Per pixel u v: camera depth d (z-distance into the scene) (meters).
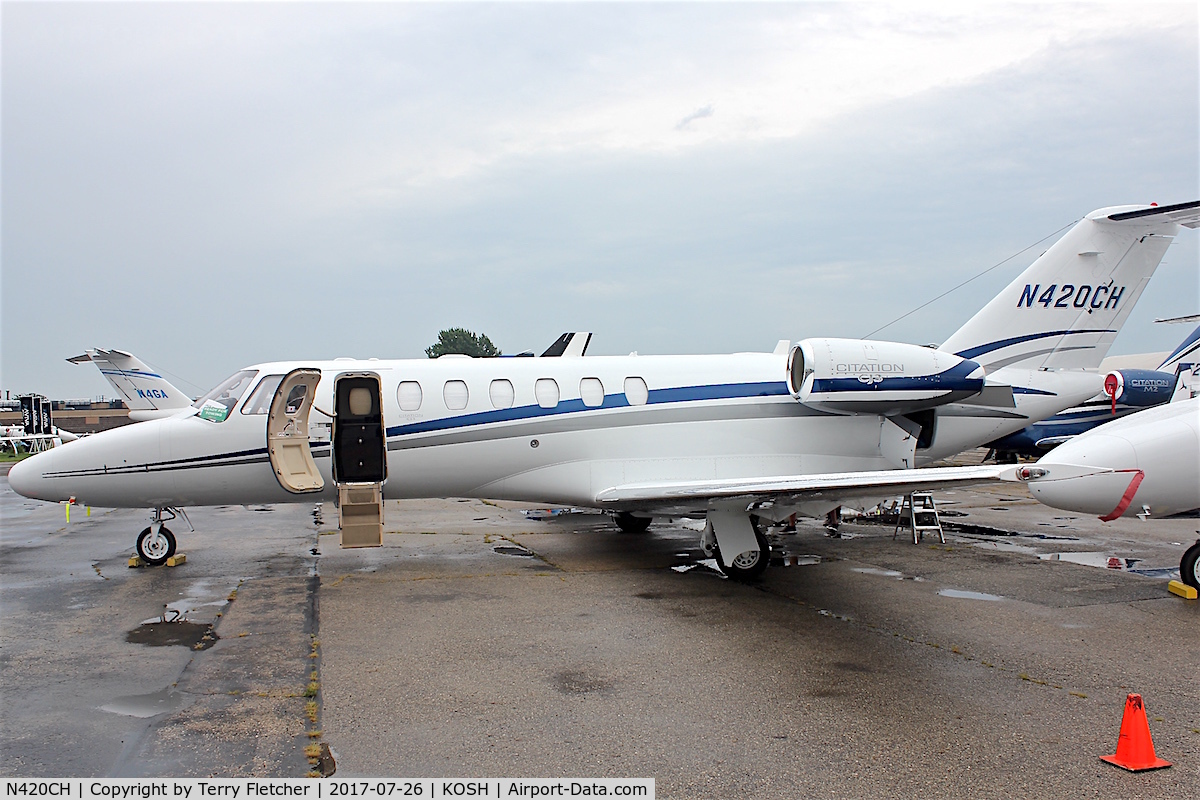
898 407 11.85
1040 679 6.60
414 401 11.12
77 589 10.00
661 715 5.81
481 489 11.62
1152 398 21.89
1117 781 4.79
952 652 7.34
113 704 6.03
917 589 9.93
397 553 12.57
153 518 11.51
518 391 11.45
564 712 5.87
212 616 8.63
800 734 5.47
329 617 8.59
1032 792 4.65
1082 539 13.70
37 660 7.11
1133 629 8.09
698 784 4.75
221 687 6.40
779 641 7.67
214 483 10.90
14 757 5.12
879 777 4.84
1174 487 9.65
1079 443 9.89
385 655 7.25
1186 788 4.70
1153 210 12.48
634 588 10.02
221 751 5.20
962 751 5.20
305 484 10.99
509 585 10.19
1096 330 13.19
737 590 9.90
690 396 11.94
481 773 4.89
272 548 13.04
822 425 12.26
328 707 5.97
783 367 12.51
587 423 11.53
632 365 12.05
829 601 9.30
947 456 12.81
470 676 6.67
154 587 10.09
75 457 10.64
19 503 21.08
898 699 6.15
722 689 6.36
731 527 10.41
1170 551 12.54
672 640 7.72
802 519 16.09
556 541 13.78
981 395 12.49
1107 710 5.93
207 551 12.77
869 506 9.76
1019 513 17.30
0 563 11.84
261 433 10.86
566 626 8.23
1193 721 5.71
